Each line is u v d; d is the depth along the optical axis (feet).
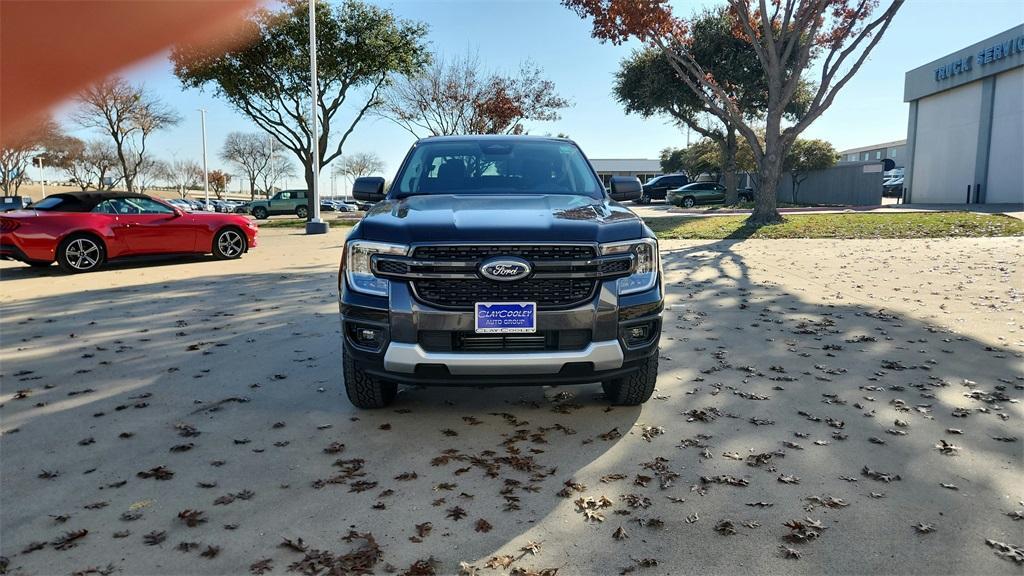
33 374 15.38
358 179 16.94
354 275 11.33
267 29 77.82
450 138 16.71
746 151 112.27
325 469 10.24
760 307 22.65
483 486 9.68
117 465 10.39
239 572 7.54
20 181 172.65
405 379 11.05
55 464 10.43
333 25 82.43
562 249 10.77
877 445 10.96
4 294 26.76
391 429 11.89
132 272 33.73
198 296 25.90
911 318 20.42
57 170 189.16
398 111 96.73
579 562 7.71
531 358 10.66
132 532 8.39
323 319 21.33
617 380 12.46
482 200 13.26
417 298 10.76
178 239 37.70
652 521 8.57
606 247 10.95
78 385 14.53
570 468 10.25
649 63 101.30
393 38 86.02
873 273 29.66
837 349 17.07
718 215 68.85
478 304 10.65
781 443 11.09
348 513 8.87
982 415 12.27
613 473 10.05
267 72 84.79
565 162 15.83
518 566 7.64
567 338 10.92
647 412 12.68
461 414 12.66
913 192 102.37
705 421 12.15
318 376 15.14
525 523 8.61
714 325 19.99
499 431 11.80
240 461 10.53
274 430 11.85
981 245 39.17
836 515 8.71
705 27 95.96
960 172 90.63
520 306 10.68
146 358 16.72
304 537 8.27
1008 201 81.51
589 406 13.06
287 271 33.58
